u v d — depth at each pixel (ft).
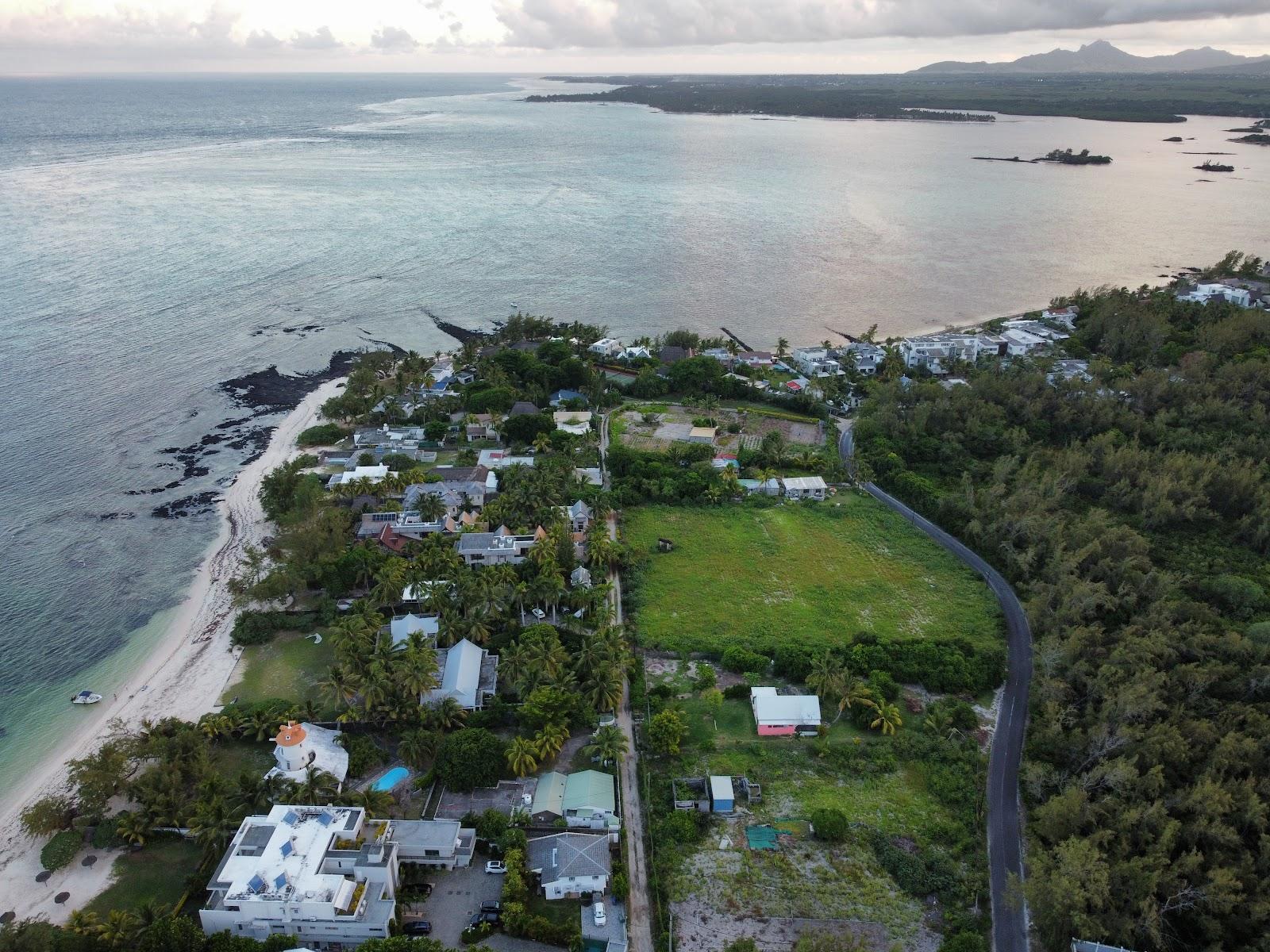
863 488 550.36
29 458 569.64
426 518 471.21
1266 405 600.39
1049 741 324.39
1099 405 599.57
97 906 266.98
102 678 375.25
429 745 317.63
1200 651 358.84
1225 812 271.49
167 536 486.79
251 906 247.70
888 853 285.23
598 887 269.23
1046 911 252.21
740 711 353.72
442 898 268.00
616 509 511.81
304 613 410.11
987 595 432.25
